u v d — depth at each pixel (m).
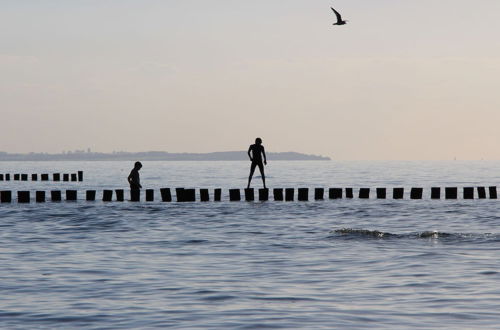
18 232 38.25
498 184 111.44
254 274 24.95
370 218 46.22
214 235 36.81
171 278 24.22
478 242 32.28
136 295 21.34
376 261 27.48
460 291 21.56
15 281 23.66
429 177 147.88
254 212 50.00
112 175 165.62
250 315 18.67
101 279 24.03
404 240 33.38
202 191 60.09
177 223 42.81
